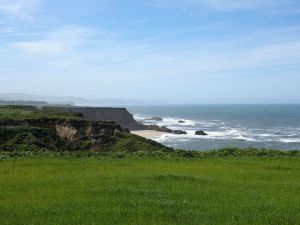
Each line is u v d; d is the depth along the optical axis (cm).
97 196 1345
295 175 1877
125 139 4725
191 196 1356
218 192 1431
